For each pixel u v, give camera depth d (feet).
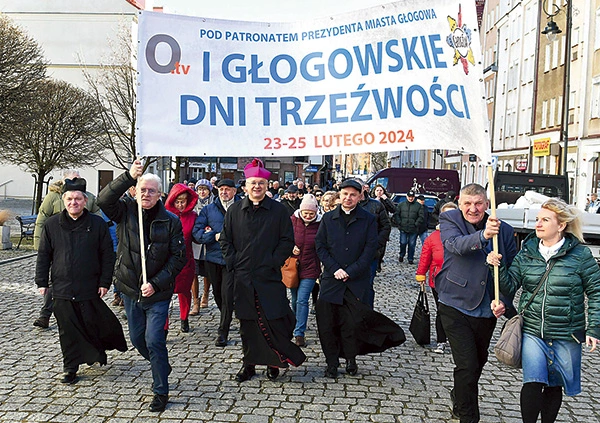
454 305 16.40
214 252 26.63
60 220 19.40
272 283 19.49
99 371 20.66
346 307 20.71
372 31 18.17
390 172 107.34
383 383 20.16
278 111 18.90
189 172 172.24
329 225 21.07
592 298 14.64
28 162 92.12
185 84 18.83
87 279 19.25
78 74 160.76
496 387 20.38
